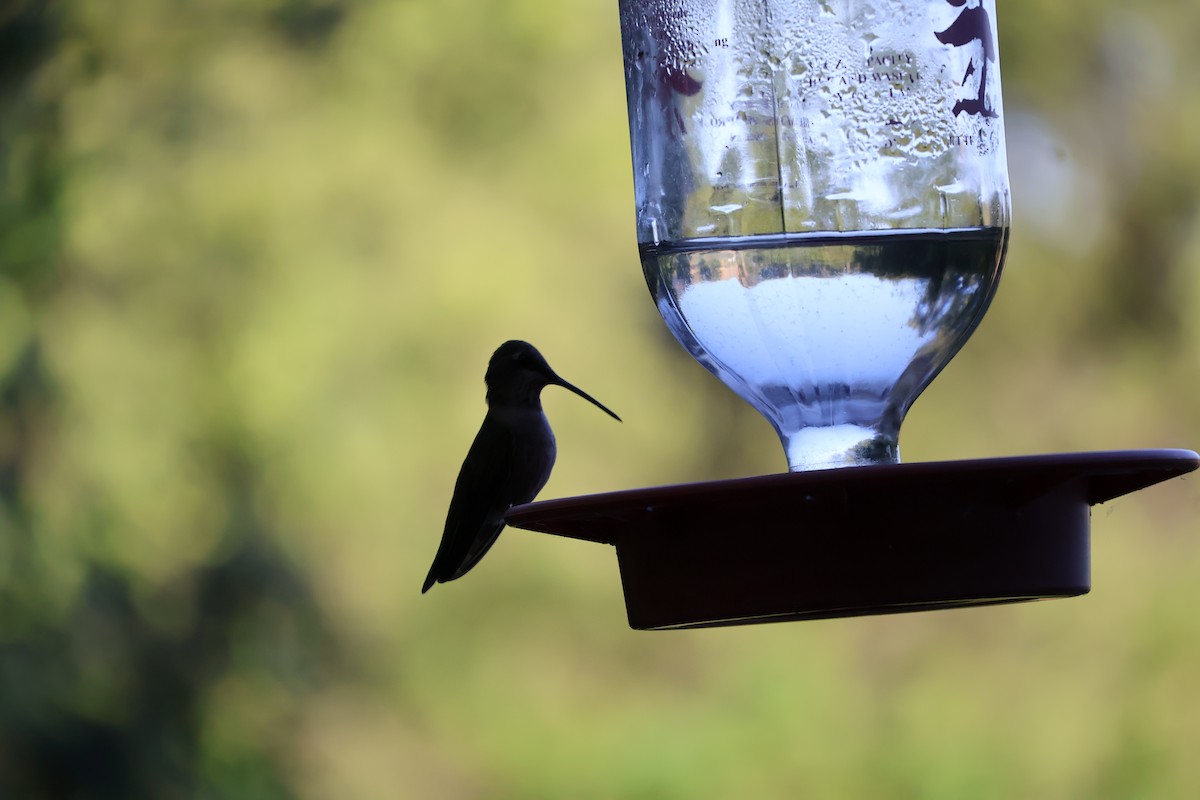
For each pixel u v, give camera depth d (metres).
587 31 14.86
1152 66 15.09
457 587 14.75
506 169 14.62
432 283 14.23
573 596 14.99
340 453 13.68
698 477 14.91
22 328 11.52
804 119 3.63
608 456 14.62
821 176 3.62
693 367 15.05
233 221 13.77
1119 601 14.27
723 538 3.35
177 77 13.62
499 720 14.46
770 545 3.31
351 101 14.40
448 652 14.47
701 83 3.72
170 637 12.16
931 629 14.86
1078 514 3.40
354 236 14.14
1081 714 14.12
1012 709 14.32
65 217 11.24
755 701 14.77
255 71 14.19
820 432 3.64
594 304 14.62
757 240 3.63
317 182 14.12
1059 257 15.05
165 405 13.11
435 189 14.45
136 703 11.69
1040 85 15.16
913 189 3.61
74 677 11.22
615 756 14.56
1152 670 14.04
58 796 10.95
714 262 3.67
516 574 14.96
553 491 14.45
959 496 3.26
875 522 3.26
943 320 3.64
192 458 13.15
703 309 3.73
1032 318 15.02
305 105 14.27
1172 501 14.41
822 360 3.63
